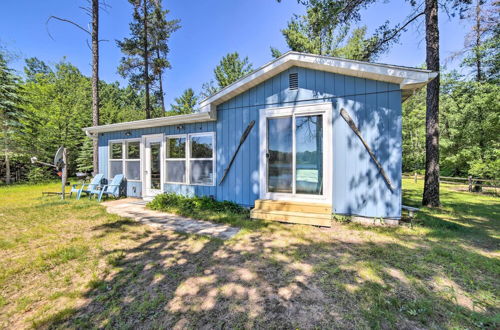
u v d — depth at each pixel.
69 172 16.27
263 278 2.36
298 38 12.06
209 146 6.04
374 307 1.87
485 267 2.50
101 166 8.51
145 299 2.03
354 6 5.95
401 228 3.91
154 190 7.25
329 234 3.68
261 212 4.47
